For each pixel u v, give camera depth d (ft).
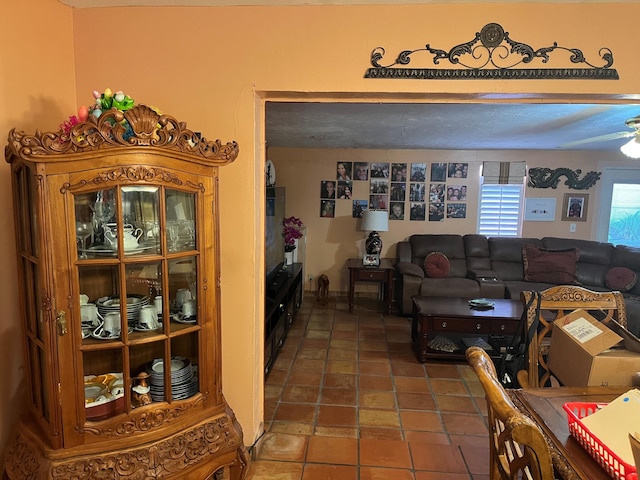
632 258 15.37
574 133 12.74
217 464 5.33
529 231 17.74
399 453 7.11
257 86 6.05
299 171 17.95
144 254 4.73
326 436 7.59
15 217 4.70
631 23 5.64
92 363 4.88
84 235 4.45
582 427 3.67
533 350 6.19
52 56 5.75
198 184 4.95
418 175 17.70
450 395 9.34
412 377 10.26
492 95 5.98
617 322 5.92
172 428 5.03
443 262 16.05
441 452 7.17
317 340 12.75
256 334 6.83
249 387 6.78
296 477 6.46
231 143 5.19
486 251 16.94
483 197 17.72
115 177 4.37
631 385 4.94
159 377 5.08
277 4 5.87
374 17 5.86
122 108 4.71
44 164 4.08
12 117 5.17
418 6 5.81
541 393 4.70
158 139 4.52
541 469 2.66
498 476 3.43
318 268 18.39
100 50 6.10
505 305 12.10
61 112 5.95
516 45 5.77
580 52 5.72
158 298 4.98
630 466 3.11
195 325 5.21
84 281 4.64
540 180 17.40
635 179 17.19
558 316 6.29
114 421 4.69
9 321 5.34
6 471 4.75
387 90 5.95
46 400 4.62
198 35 6.02
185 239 5.10
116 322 4.75
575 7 5.67
